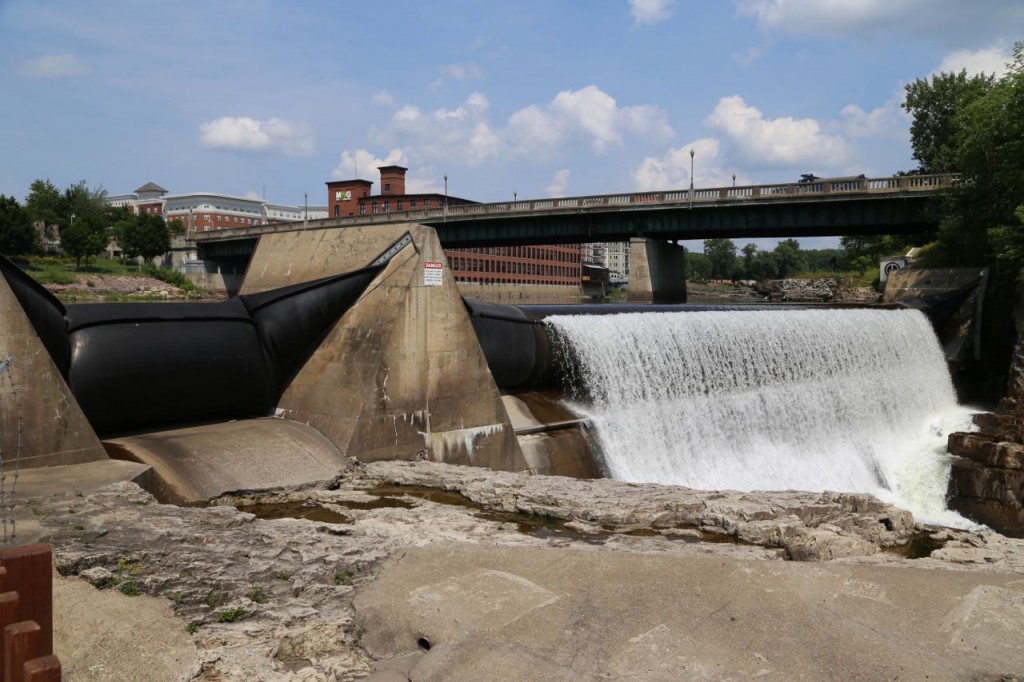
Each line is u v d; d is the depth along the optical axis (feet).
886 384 158.30
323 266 100.89
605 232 259.19
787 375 143.02
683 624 43.86
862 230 235.20
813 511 73.61
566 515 72.69
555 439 107.76
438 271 96.17
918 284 199.31
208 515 55.11
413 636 44.47
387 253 93.45
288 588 47.44
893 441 153.38
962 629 44.52
